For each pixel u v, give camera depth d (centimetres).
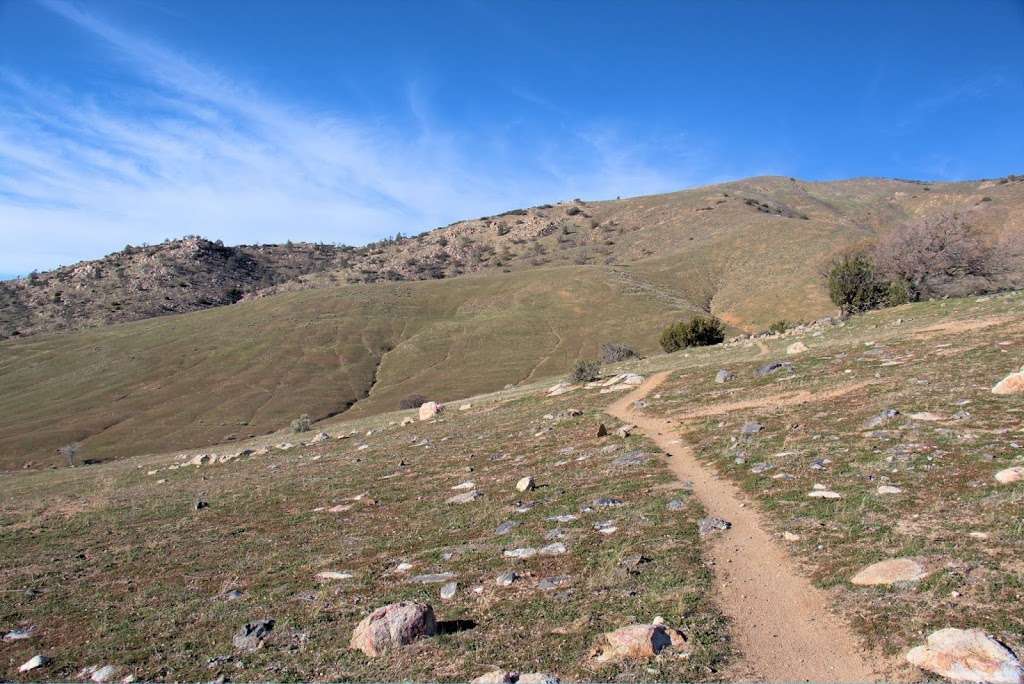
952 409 1778
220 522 1969
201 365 12512
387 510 1827
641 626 836
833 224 19262
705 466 1755
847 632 817
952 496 1183
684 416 2503
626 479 1730
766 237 18925
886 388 2200
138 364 12606
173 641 1062
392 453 2875
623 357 6838
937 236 6569
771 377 2894
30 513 2495
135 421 9619
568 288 16712
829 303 13175
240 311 16675
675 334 6712
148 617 1199
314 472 2689
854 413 1969
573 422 2781
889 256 6850
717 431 2109
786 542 1131
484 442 2716
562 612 962
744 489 1476
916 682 686
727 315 14262
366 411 9725
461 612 1015
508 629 928
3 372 12688
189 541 1766
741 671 754
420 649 891
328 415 9700
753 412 2298
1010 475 1197
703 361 4325
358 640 933
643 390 3328
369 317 15412
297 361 12625
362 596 1161
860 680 712
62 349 14012
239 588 1311
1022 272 6481
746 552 1122
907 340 3144
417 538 1498
